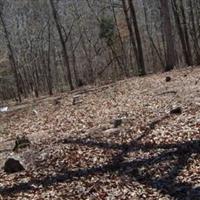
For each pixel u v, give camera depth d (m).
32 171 13.92
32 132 21.72
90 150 14.99
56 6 58.88
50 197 11.25
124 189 10.89
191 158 11.98
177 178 10.93
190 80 25.55
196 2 50.22
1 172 14.46
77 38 70.69
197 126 14.70
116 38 60.75
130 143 14.78
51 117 25.16
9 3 63.84
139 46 39.50
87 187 11.50
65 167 13.64
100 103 25.61
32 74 69.88
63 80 77.12
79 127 19.80
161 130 15.38
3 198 11.77
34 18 64.56
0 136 23.19
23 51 66.69
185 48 41.31
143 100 22.88
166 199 9.91
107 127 18.08
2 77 67.25
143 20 71.38
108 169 12.79
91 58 67.38
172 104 19.69
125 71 51.97
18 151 16.78
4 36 56.19
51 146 16.39
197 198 9.61
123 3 42.03
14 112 33.41
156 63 67.62
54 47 68.81
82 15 64.44
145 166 12.30
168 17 36.66
